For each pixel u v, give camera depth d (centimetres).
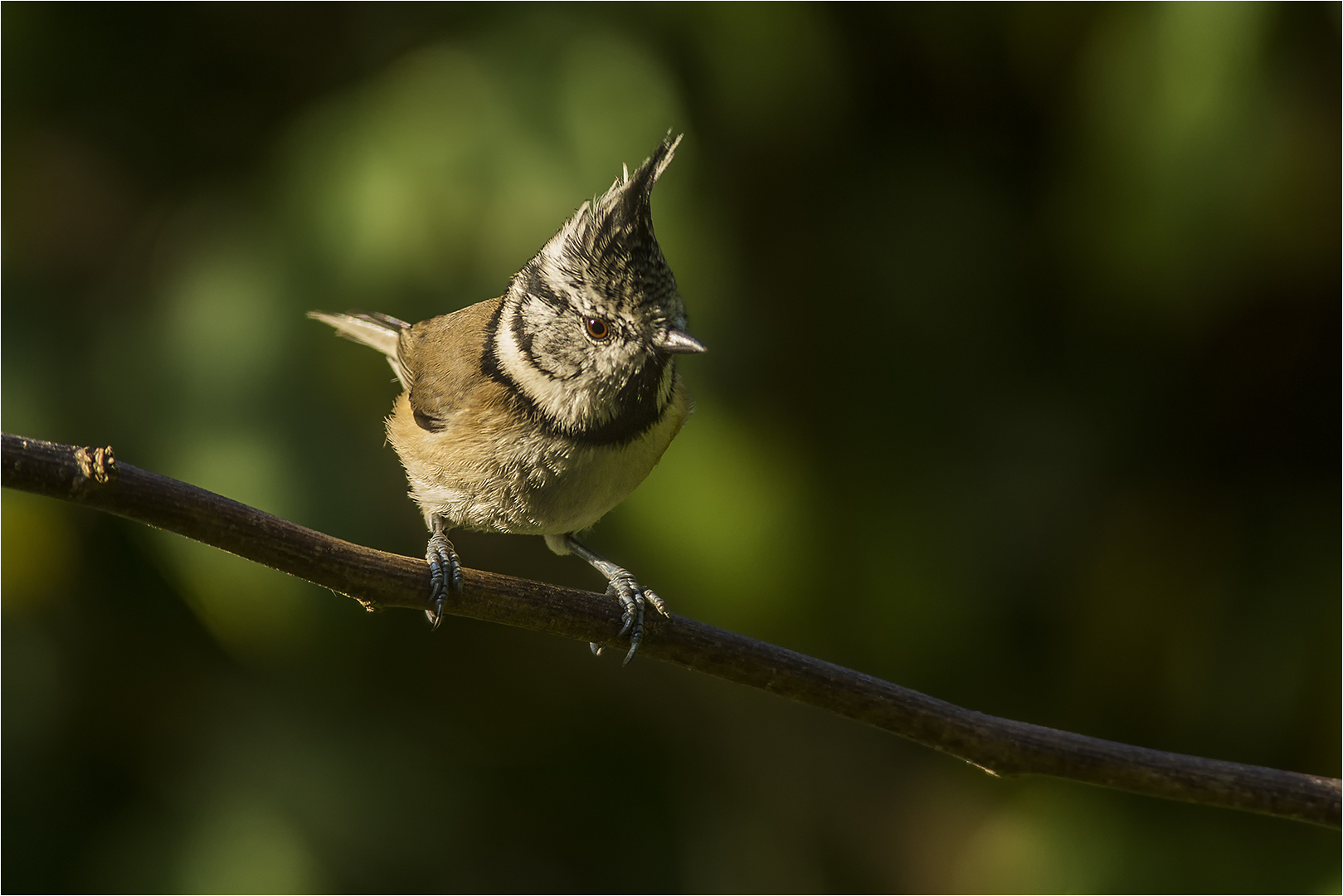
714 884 1023
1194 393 1043
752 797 1083
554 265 683
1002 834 1046
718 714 1095
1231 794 560
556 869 992
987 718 580
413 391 736
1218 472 1047
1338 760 948
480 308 764
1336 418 1026
